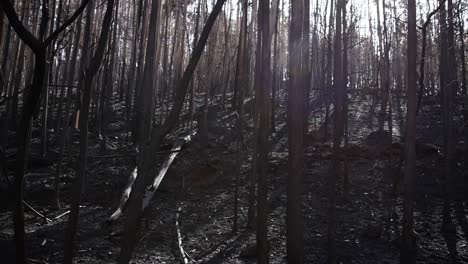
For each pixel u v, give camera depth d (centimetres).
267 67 409
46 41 335
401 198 883
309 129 1386
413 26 550
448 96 793
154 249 662
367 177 997
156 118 1573
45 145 1199
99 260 605
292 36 461
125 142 1402
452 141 766
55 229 743
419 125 1453
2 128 1134
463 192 891
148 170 303
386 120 1567
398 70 1972
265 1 411
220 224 794
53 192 937
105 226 754
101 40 365
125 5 1920
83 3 337
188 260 612
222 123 1483
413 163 534
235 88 1619
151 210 872
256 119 743
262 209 397
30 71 1188
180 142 1230
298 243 436
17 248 387
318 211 837
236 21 1927
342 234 727
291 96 452
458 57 1266
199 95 2223
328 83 1105
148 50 382
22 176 383
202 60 1712
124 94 2300
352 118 1648
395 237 699
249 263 607
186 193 981
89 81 368
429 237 707
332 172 555
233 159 1108
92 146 1330
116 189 987
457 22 980
